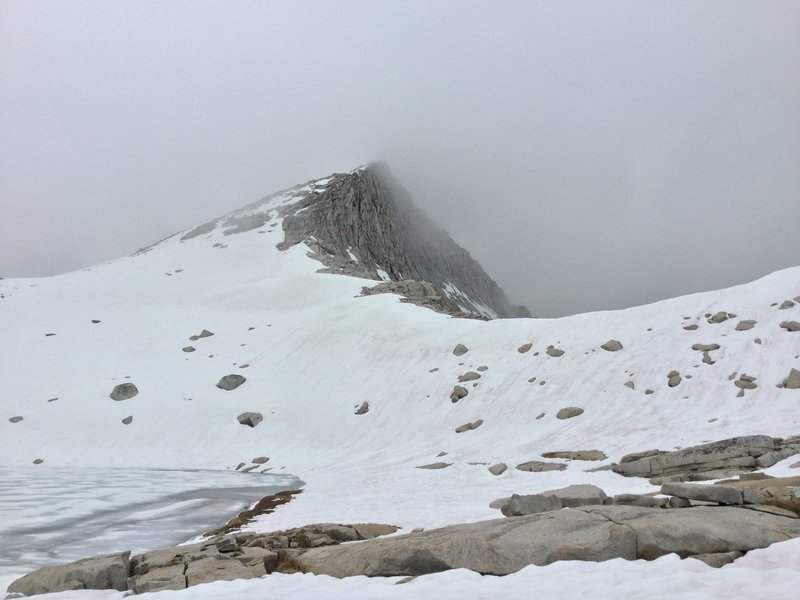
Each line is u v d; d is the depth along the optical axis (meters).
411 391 47.00
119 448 48.97
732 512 9.76
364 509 20.17
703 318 41.41
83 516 22.64
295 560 10.71
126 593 9.77
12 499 27.25
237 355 64.88
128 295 94.81
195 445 48.00
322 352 59.16
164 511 23.75
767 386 32.03
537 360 44.56
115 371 64.62
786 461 20.09
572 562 8.45
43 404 57.25
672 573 7.73
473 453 34.19
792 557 7.99
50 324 82.31
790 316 37.19
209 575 9.93
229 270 102.38
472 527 10.01
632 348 41.41
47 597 9.80
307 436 45.91
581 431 33.53
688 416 31.70
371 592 8.10
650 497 11.81
